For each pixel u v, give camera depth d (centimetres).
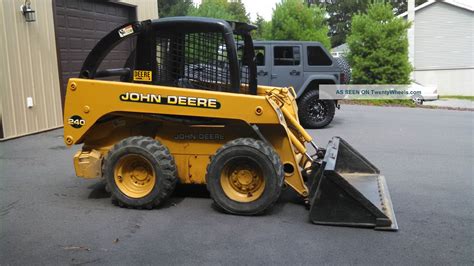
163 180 527
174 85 550
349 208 494
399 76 1903
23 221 504
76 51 1167
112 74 589
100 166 567
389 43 1895
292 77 1152
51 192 607
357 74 1920
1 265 402
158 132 560
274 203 525
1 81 918
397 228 491
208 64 544
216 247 443
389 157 856
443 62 2973
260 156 505
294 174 542
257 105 512
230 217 520
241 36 571
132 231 479
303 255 428
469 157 862
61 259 415
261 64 1146
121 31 551
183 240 458
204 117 528
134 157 532
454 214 549
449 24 2916
